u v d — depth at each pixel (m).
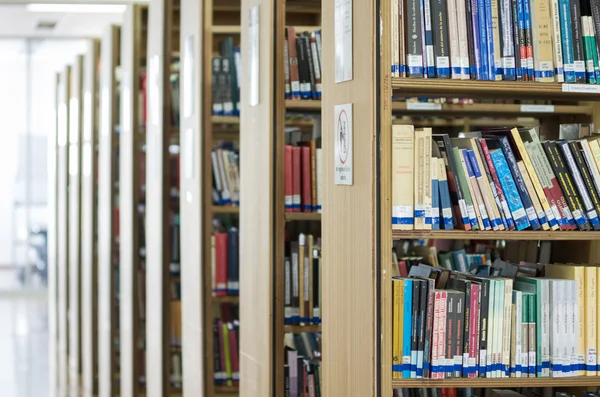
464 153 2.74
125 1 10.82
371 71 2.62
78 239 8.03
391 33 2.65
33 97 14.77
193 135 5.01
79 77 8.02
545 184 2.80
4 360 8.72
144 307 6.47
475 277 2.83
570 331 2.78
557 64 2.81
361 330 2.72
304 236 4.13
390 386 2.63
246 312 4.32
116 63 6.74
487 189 2.75
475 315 2.71
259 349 4.05
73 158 8.30
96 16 12.01
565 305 2.78
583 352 2.80
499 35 2.77
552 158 2.81
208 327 4.87
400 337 2.66
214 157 5.19
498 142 2.79
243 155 4.41
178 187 6.23
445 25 2.70
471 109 3.74
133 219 6.12
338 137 2.93
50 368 8.30
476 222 2.74
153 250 5.75
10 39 14.40
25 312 12.85
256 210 4.14
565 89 2.80
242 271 4.40
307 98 4.08
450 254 3.86
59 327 9.46
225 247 5.25
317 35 4.12
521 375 2.76
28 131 14.79
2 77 14.66
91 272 7.36
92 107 7.43
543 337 2.77
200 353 4.86
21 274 14.84
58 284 9.89
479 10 2.74
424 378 2.68
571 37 2.82
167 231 5.54
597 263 3.14
